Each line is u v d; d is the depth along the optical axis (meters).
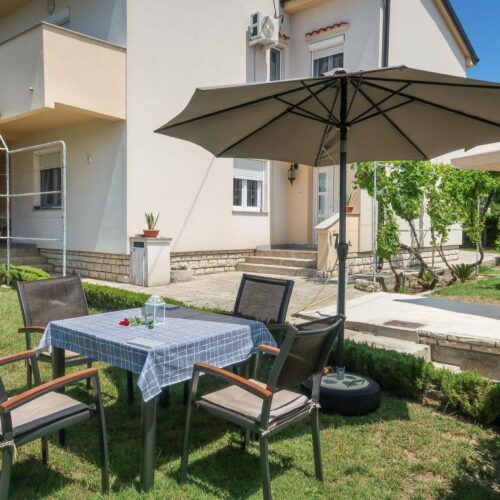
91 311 7.41
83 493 2.91
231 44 11.71
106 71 9.46
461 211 10.83
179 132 4.62
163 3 10.24
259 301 4.61
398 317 6.29
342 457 3.36
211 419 3.94
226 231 11.85
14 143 12.57
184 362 3.18
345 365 4.79
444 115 4.32
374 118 4.74
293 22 13.95
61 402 2.96
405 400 4.36
